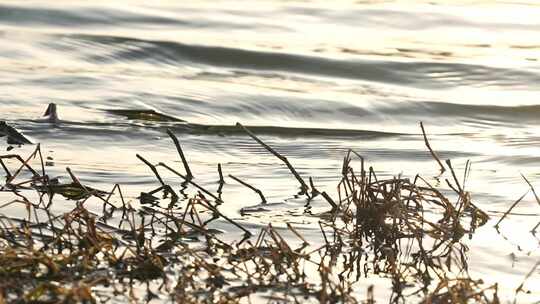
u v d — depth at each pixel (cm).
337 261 2134
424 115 3775
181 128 3406
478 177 2883
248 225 2347
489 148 3300
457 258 2197
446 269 2131
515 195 2688
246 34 4725
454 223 2348
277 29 4831
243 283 1961
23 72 4003
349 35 4791
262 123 3609
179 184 2697
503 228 2400
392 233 2278
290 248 2144
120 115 3522
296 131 3475
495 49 4631
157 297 1870
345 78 4219
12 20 4728
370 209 2316
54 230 2133
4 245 2044
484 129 3650
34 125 3288
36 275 1919
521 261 2188
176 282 1942
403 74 4253
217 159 3052
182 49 4412
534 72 4278
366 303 1909
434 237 2303
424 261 2138
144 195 2570
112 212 2392
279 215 2444
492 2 5484
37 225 2203
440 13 5194
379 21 5034
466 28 4981
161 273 1972
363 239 2278
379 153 3203
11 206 2398
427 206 2539
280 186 2720
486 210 2548
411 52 4531
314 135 3438
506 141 3422
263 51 4412
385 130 3584
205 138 3294
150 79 4028
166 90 3866
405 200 2522
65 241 2105
